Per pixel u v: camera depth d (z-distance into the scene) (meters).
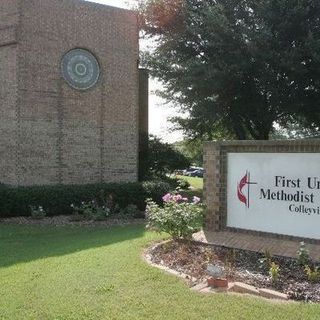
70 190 15.22
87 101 17.62
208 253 7.73
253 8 19.92
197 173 46.22
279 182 8.81
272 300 5.62
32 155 16.23
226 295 5.73
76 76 17.33
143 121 22.39
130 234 10.67
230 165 9.52
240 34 19.19
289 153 8.69
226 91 20.39
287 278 6.47
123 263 7.35
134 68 18.95
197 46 21.64
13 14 15.98
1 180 16.33
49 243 10.00
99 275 6.70
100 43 17.95
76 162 17.33
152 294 5.81
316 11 19.11
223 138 27.53
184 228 8.72
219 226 9.58
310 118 21.73
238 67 18.75
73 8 17.23
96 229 12.34
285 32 19.14
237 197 9.41
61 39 16.92
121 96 18.58
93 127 17.80
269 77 18.72
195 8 21.20
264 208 9.02
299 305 5.38
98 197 15.59
